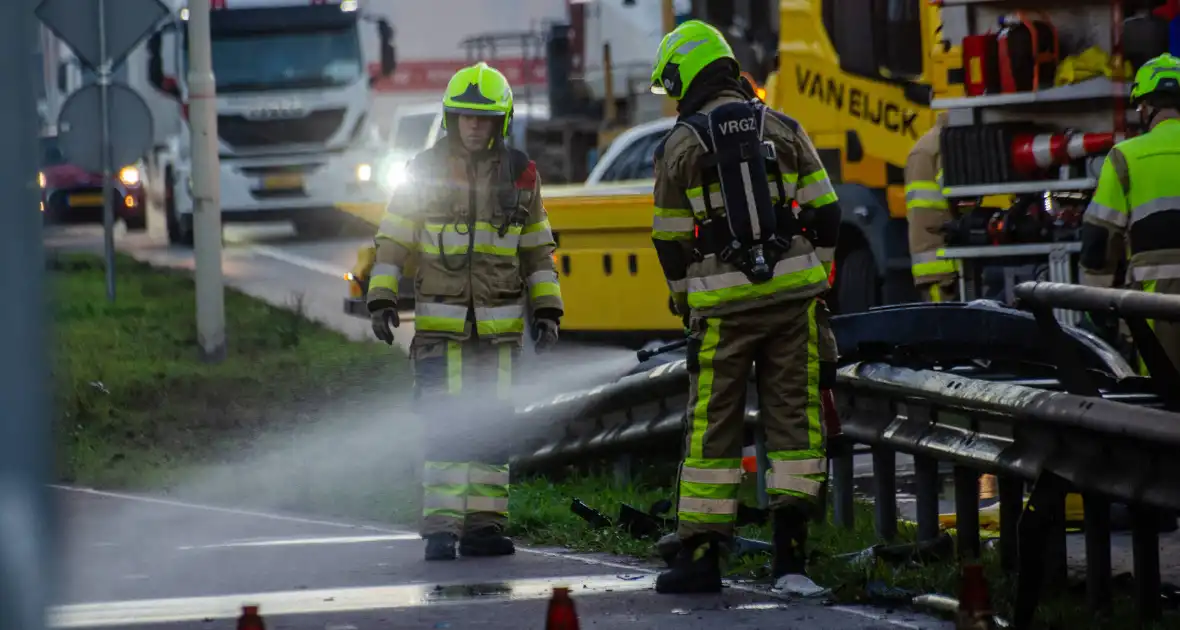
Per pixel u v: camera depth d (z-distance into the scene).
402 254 19.72
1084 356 18.14
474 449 19.67
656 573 18.12
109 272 44.66
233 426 30.22
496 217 19.67
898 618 15.28
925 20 35.22
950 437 17.30
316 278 56.47
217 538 21.19
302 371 34.59
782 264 16.38
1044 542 14.28
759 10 42.88
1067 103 27.95
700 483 16.59
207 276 36.56
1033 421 15.30
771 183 16.42
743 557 18.23
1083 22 28.44
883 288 36.25
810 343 16.67
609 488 24.45
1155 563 14.76
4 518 9.19
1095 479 14.45
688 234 16.59
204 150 36.53
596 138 53.06
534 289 20.08
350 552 20.06
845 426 19.52
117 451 28.30
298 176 67.69
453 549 19.41
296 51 67.94
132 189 78.06
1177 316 14.30
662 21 50.00
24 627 9.19
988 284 28.73
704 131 16.34
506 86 19.56
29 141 9.22
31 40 9.25
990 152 28.14
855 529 20.14
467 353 19.73
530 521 21.56
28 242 9.22
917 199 29.41
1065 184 27.58
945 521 20.78
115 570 18.89
